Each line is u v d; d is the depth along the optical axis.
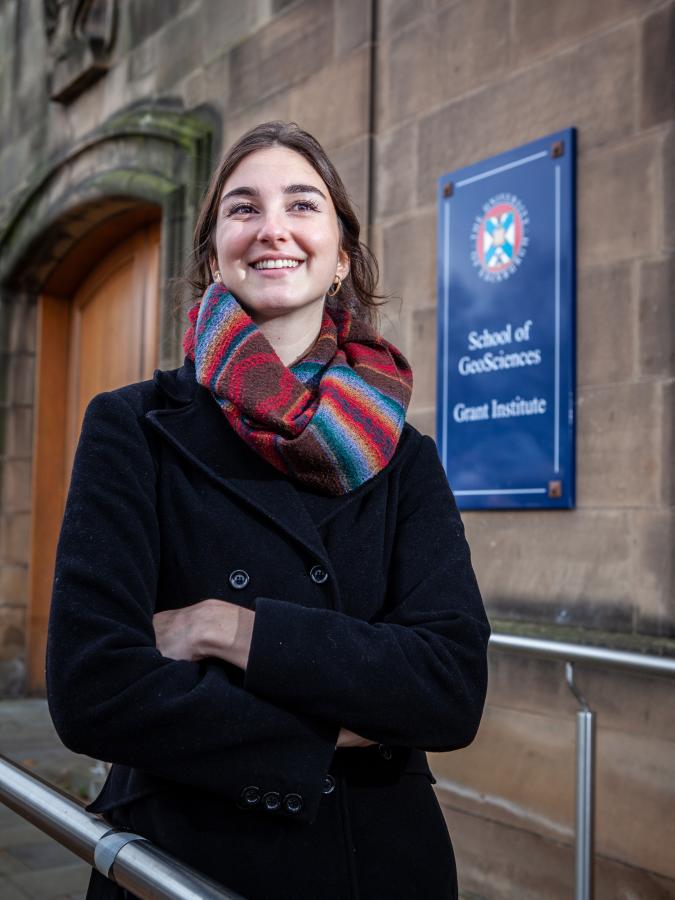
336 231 1.25
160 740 0.95
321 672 0.99
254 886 1.00
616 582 2.71
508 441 3.02
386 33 3.65
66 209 5.55
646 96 2.73
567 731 2.76
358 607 1.12
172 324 4.55
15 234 6.17
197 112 4.68
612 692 2.65
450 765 3.09
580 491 2.83
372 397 1.19
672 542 2.59
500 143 3.16
